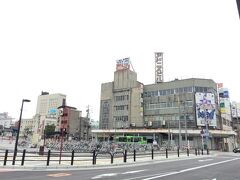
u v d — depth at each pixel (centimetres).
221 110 6988
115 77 8569
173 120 6862
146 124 7362
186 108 6650
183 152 3894
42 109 14812
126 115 7888
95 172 1373
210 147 6084
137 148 3853
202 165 1953
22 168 1422
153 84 7575
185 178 1198
